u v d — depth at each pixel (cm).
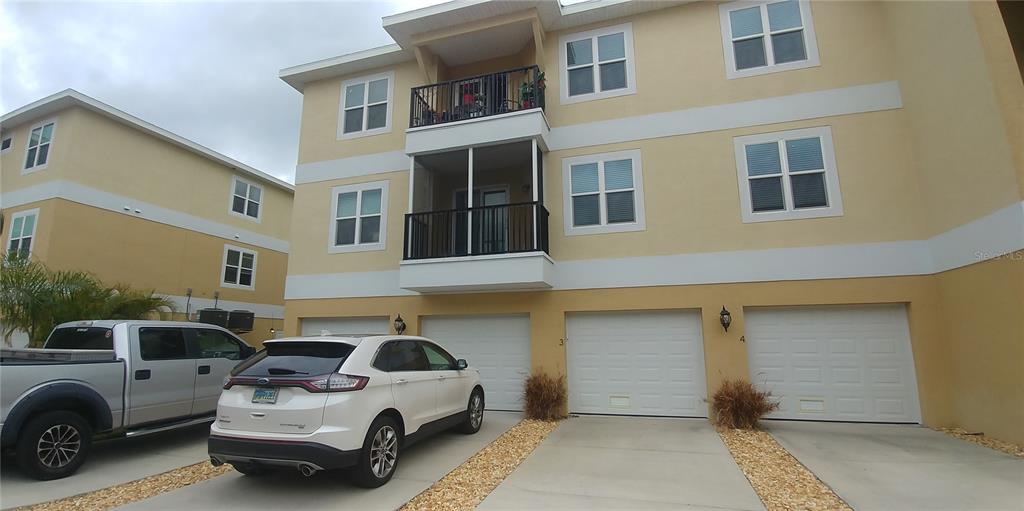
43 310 943
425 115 1100
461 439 749
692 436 759
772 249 884
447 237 1066
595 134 1018
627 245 959
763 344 879
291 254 1193
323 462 479
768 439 731
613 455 657
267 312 1981
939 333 795
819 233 867
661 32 1018
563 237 998
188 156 1714
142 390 688
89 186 1401
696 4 1005
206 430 863
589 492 514
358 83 1239
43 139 1416
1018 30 801
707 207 927
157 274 1570
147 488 551
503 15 1048
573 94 1055
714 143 945
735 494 506
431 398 659
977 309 713
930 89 788
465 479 559
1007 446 660
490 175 1159
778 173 904
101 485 560
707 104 961
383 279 1109
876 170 859
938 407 784
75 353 642
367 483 521
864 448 674
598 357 959
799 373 859
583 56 1064
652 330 939
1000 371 675
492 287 982
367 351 565
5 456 644
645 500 491
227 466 629
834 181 874
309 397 499
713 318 893
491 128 1006
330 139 1227
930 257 812
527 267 923
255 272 1945
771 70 938
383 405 550
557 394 912
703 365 904
